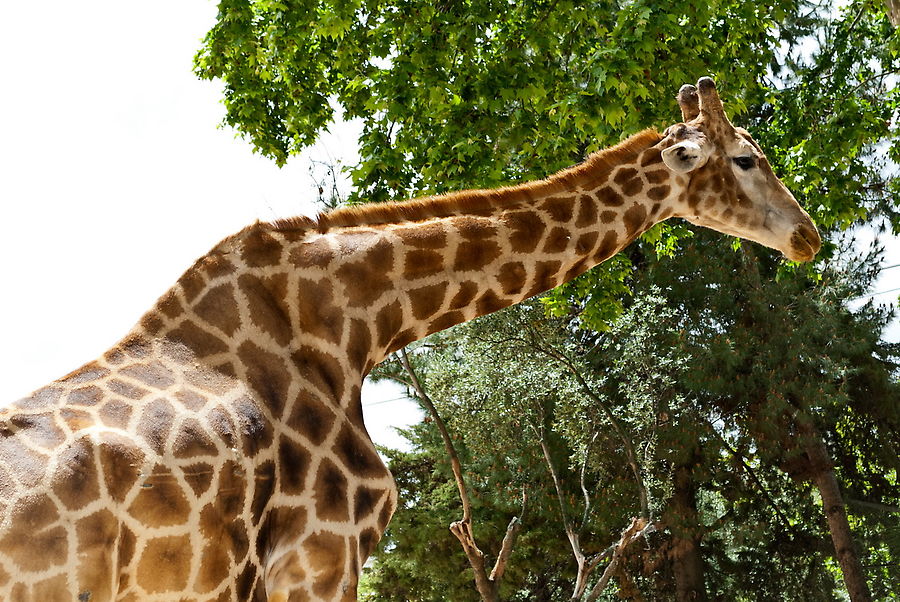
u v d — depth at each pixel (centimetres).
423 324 422
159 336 361
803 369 1831
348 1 1052
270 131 1398
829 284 1903
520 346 1465
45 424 317
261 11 1309
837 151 1206
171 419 334
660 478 1758
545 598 2025
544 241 436
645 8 957
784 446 1878
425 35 1019
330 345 391
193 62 1357
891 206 1845
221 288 378
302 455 363
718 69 1128
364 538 374
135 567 315
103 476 310
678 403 1712
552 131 1034
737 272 1909
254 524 343
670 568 1922
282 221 401
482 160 1002
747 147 479
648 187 460
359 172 1102
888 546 1925
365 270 405
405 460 2214
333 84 1379
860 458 2038
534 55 1057
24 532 291
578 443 1514
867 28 1416
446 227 423
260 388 364
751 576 1948
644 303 1673
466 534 1202
